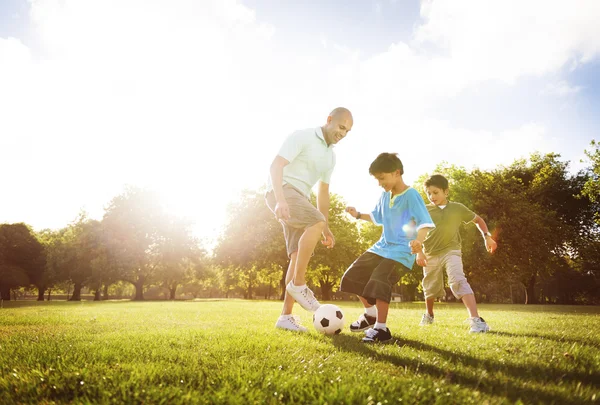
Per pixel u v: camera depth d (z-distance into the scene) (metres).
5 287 49.31
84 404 1.44
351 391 1.54
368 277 3.83
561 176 33.16
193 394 1.54
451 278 4.97
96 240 42.88
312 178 4.47
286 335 3.44
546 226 28.00
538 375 1.97
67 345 2.75
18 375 1.85
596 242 31.61
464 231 26.34
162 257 44.78
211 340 3.01
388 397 1.52
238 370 1.93
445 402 1.49
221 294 93.62
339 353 2.51
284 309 4.26
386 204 3.92
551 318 6.91
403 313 8.96
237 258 35.59
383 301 3.34
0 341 3.02
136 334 3.42
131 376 1.76
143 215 44.06
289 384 1.69
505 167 35.59
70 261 45.41
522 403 1.48
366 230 39.56
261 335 3.39
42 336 3.35
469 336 3.70
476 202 27.70
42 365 2.11
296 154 4.23
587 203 31.94
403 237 3.67
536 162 35.75
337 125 4.36
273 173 4.11
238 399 1.48
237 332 3.58
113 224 43.19
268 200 4.58
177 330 3.83
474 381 1.84
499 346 2.98
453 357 2.48
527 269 27.72
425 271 5.50
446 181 5.31
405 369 2.03
